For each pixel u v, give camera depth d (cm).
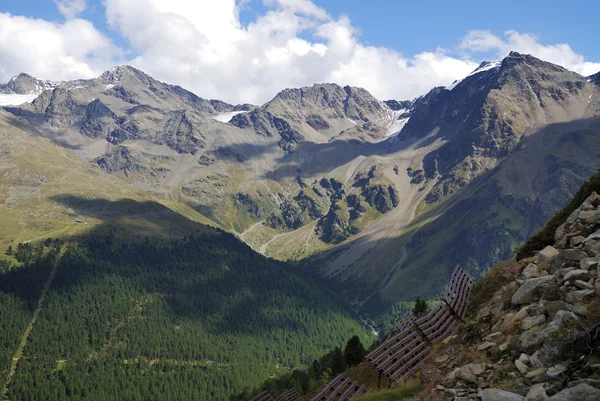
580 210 2647
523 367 1600
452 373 1823
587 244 2148
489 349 1912
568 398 1224
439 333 2747
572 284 1875
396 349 2739
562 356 1529
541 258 2428
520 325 1903
